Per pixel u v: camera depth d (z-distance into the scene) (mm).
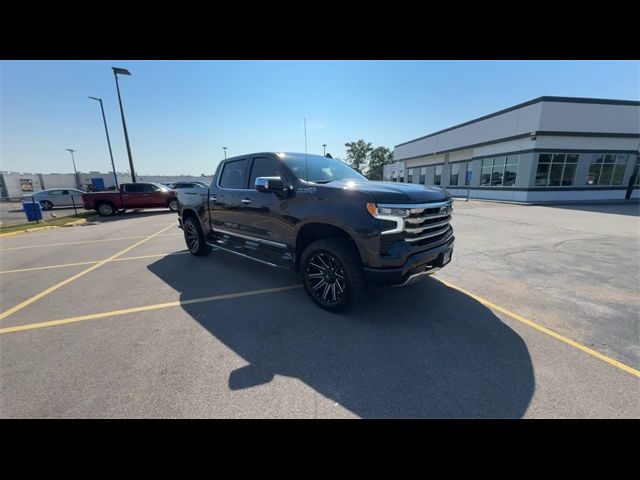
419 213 3090
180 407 2092
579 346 2818
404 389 2262
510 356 2668
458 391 2234
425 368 2512
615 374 2400
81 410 2068
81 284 4730
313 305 3793
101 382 2355
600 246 6941
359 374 2439
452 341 2926
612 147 19734
